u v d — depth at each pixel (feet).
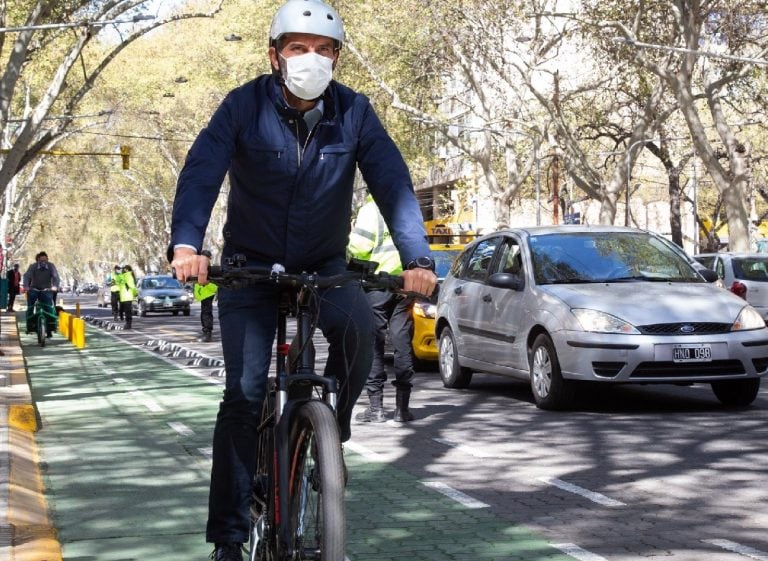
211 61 178.70
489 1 129.39
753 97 128.77
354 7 145.69
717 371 36.52
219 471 14.61
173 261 13.30
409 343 35.81
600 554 19.03
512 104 137.90
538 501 23.62
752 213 179.83
